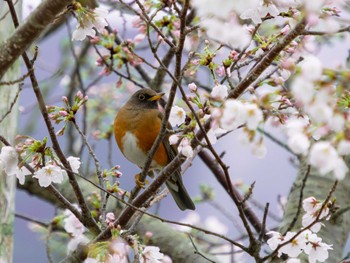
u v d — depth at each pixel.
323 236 11.55
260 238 8.57
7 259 9.76
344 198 12.09
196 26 8.01
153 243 12.99
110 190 9.70
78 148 15.43
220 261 14.66
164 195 10.40
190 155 8.23
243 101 6.94
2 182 9.84
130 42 12.16
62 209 14.02
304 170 12.81
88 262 7.92
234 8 6.00
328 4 7.48
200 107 8.38
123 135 12.81
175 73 8.30
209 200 15.05
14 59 8.04
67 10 8.46
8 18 9.84
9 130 9.93
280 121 7.54
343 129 5.80
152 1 9.88
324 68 5.62
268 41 8.59
